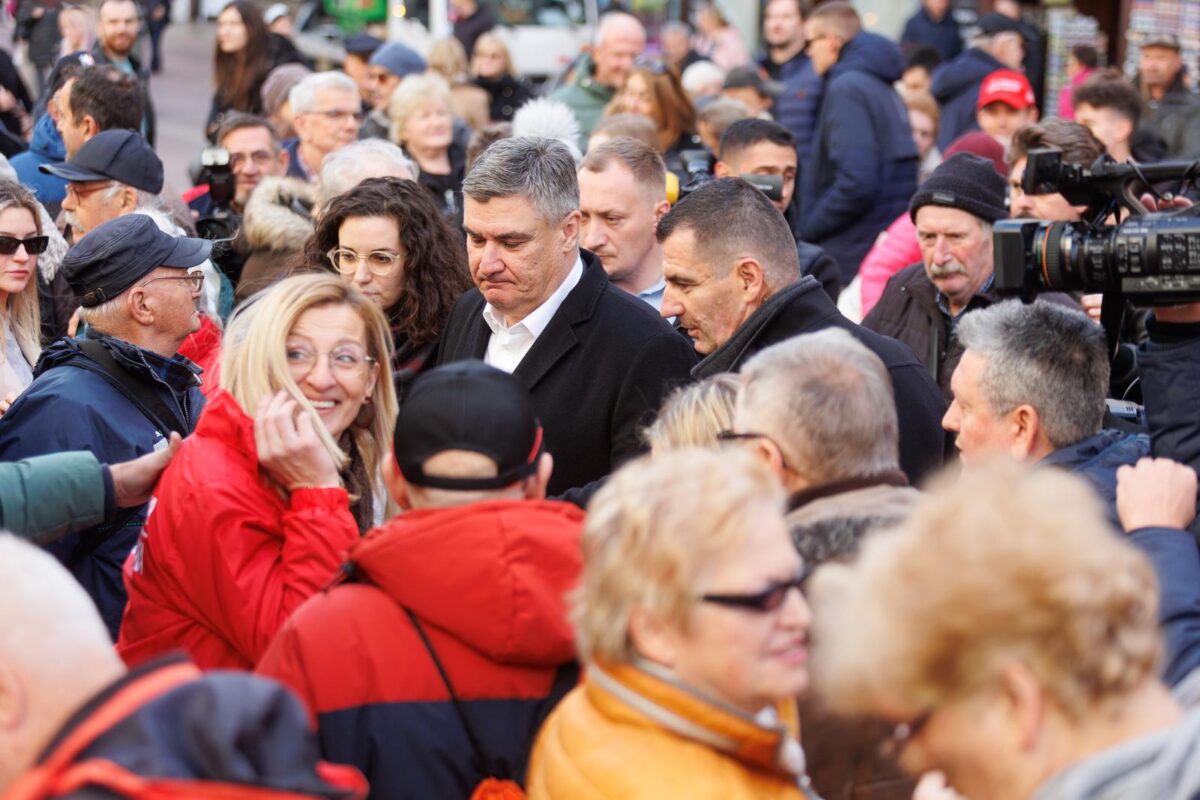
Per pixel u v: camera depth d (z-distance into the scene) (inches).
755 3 1587.1
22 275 371.9
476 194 327.9
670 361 329.7
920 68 940.0
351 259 374.6
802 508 207.8
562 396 329.1
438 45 947.3
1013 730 140.7
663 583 164.9
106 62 817.5
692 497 166.6
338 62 1472.7
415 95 653.9
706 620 164.9
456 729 197.0
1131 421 301.3
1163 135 790.5
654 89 705.0
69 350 324.2
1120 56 1061.8
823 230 657.0
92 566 302.4
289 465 238.7
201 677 140.5
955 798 172.2
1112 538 143.4
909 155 660.7
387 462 214.5
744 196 315.3
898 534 151.0
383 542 197.6
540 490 212.5
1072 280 263.1
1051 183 271.9
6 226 367.2
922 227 397.4
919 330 412.5
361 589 203.8
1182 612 208.2
